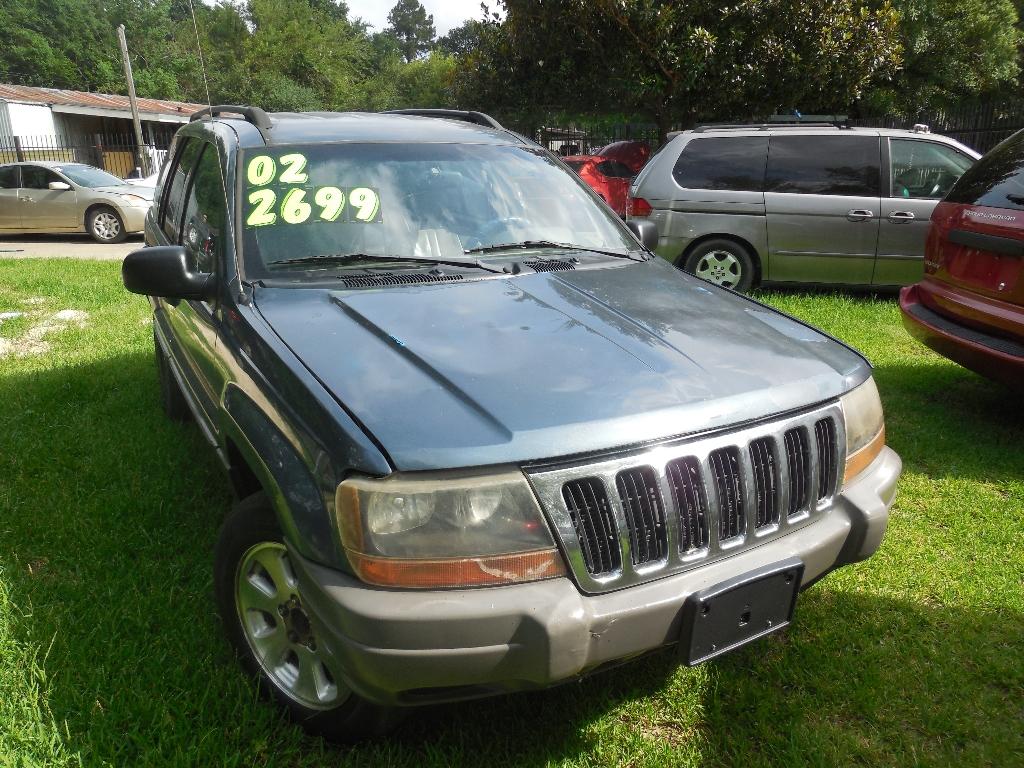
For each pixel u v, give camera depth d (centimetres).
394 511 188
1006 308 437
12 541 340
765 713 253
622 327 255
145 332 684
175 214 413
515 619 189
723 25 1423
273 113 400
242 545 246
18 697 248
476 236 322
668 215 828
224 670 261
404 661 187
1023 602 312
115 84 5350
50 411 492
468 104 1777
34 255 1279
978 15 2109
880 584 324
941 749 242
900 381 571
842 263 798
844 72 1451
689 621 205
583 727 248
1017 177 445
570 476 196
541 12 1505
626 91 1608
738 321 276
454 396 210
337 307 265
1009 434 476
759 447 223
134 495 379
